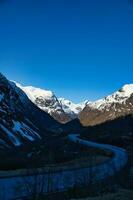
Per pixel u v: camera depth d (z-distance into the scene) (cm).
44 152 9238
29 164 5566
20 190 3697
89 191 3978
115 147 11812
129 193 3800
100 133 19950
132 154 9531
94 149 10162
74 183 4284
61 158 7331
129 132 17150
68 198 3694
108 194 3756
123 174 5497
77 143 12600
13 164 6116
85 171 5172
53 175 4647
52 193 3778
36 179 3734
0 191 3603
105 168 6009
